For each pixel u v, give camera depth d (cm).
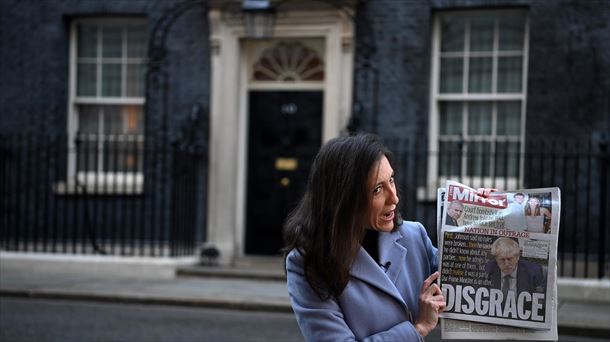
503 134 976
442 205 224
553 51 930
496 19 977
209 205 1026
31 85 1077
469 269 218
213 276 961
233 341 636
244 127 1045
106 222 1069
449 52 991
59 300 839
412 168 977
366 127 987
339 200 211
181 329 684
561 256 895
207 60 1034
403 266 223
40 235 1081
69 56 1085
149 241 1052
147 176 1046
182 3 1034
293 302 217
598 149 912
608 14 912
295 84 1035
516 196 221
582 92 920
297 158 1036
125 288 869
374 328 213
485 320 215
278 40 1032
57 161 1068
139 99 1080
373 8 988
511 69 973
